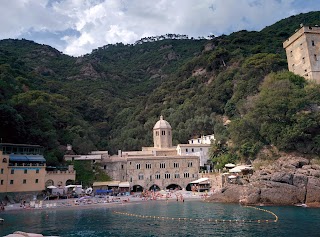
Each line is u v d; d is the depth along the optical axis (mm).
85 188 94312
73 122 133250
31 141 95188
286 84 92812
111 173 101562
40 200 76938
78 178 96500
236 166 88875
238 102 124688
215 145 105938
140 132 145125
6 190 74125
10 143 86188
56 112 128250
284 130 80750
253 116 90875
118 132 160125
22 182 77500
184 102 157375
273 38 183250
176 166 104625
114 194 91375
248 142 90562
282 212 54406
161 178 103000
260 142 88188
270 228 41500
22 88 125250
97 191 90188
